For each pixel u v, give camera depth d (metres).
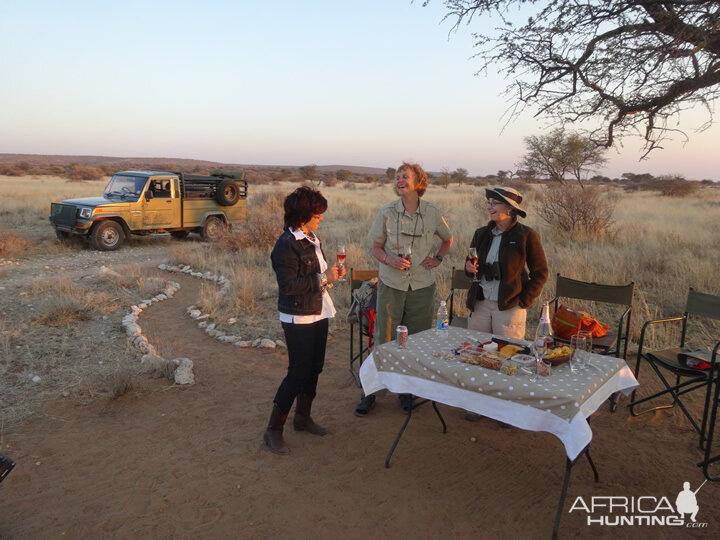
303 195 3.46
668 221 16.16
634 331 6.09
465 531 2.83
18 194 23.09
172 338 6.20
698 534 2.83
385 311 4.19
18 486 3.20
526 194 21.59
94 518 2.91
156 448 3.69
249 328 6.57
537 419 2.77
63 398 4.43
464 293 7.40
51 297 7.13
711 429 3.34
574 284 4.90
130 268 9.75
